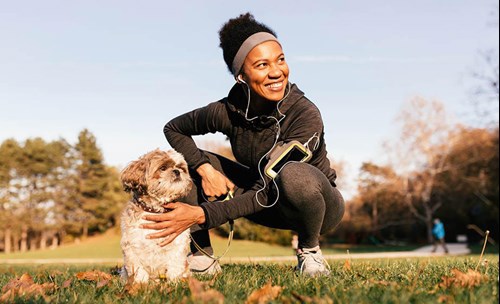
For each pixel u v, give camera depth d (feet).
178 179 15.55
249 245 122.72
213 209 12.44
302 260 14.90
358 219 173.37
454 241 173.06
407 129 154.10
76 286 13.15
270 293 10.45
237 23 13.75
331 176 15.84
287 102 14.05
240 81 13.65
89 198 240.32
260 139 14.70
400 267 17.38
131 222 14.88
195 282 11.20
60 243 258.37
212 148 142.10
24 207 242.17
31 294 11.60
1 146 245.24
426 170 158.71
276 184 13.00
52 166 243.19
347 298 9.62
